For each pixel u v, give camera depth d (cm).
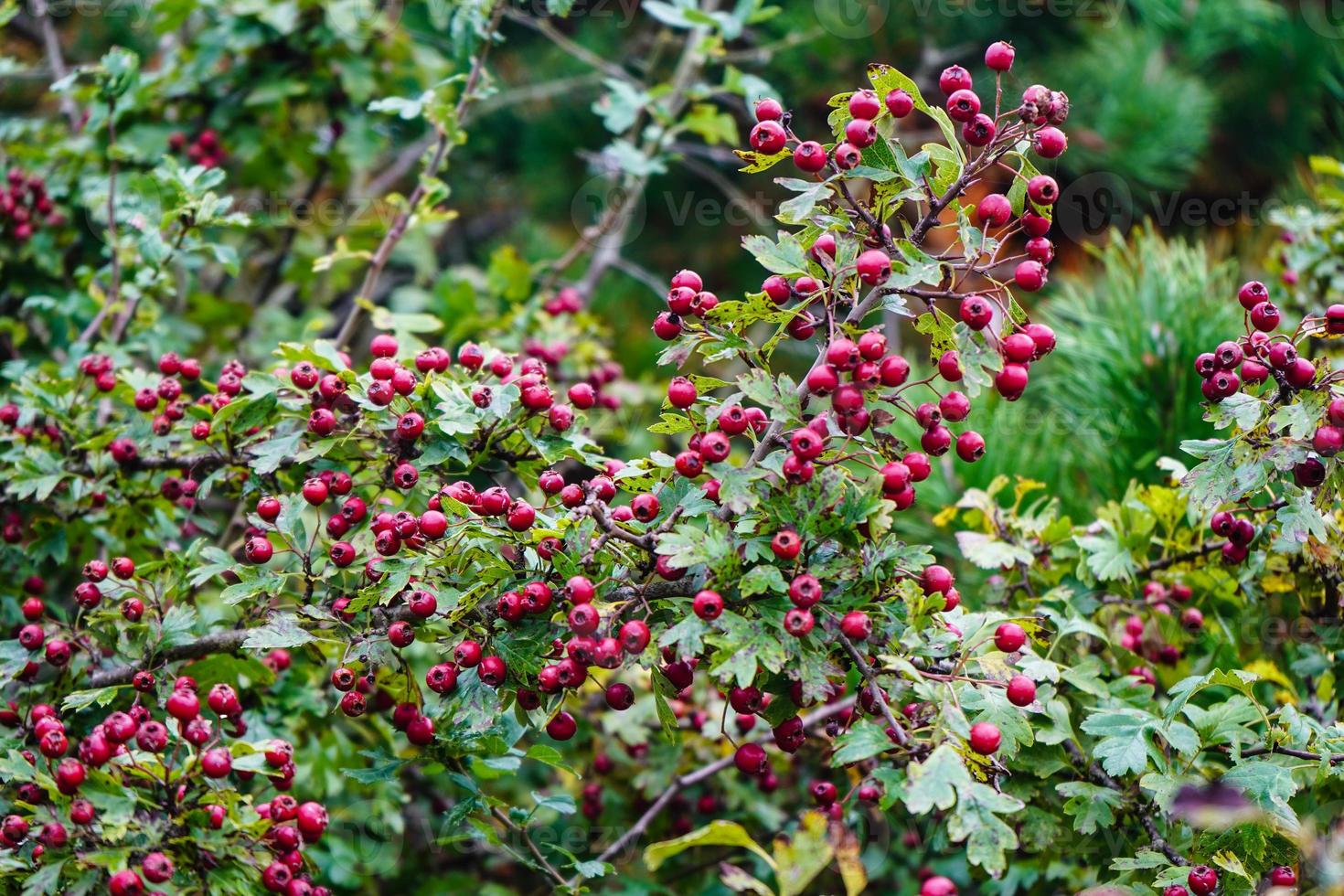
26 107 217
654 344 239
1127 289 146
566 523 117
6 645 124
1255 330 119
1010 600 132
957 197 114
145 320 148
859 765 133
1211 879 117
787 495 113
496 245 255
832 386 112
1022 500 143
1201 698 131
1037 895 134
